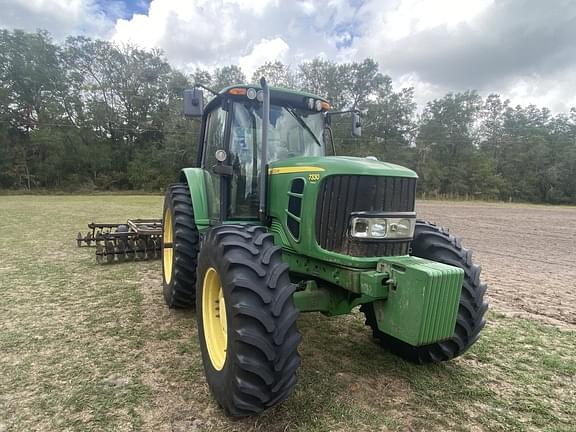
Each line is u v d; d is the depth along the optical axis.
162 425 2.19
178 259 3.95
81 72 43.25
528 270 6.86
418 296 2.08
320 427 2.19
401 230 2.54
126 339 3.37
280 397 2.12
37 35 40.44
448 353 2.78
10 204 19.44
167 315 3.97
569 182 49.03
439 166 49.84
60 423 2.20
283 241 2.88
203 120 4.56
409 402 2.48
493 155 56.78
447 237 2.99
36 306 4.18
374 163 2.66
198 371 2.83
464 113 53.75
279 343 2.07
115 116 43.56
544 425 2.28
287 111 3.52
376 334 3.30
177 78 45.31
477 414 2.38
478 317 2.78
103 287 4.94
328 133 3.81
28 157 36.84
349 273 2.42
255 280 2.17
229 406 2.15
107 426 2.18
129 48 45.12
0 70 38.19
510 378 2.83
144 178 40.19
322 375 2.79
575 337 3.62
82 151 39.00
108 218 12.70
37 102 40.03
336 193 2.46
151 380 2.69
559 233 13.33
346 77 48.94
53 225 10.79
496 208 30.05
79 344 3.25
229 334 2.17
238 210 3.34
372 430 2.18
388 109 50.31
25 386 2.58
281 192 2.87
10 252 7.02
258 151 3.28
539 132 56.84
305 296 2.61
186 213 4.16
